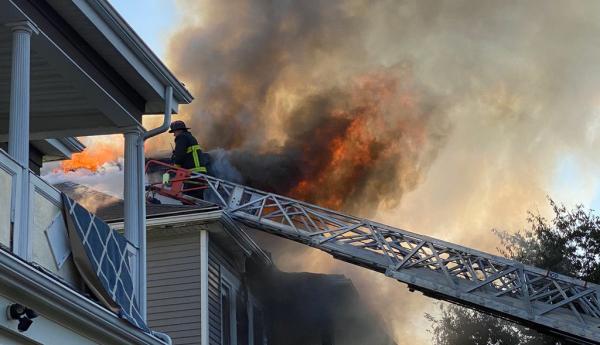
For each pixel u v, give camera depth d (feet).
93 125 36.81
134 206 35.96
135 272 34.88
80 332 29.35
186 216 58.80
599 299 58.90
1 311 25.29
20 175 27.63
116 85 35.24
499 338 88.48
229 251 63.00
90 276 30.58
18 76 28.71
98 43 33.37
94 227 31.55
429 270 62.90
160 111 37.88
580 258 85.30
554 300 62.03
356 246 64.44
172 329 57.67
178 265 59.00
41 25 30.42
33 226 28.14
